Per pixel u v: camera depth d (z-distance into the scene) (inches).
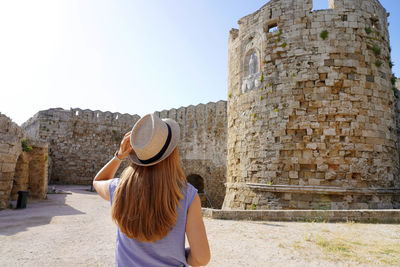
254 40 677.3
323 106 553.9
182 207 69.5
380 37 612.4
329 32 579.2
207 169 1237.1
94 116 1512.1
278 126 583.8
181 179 72.9
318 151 543.8
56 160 1398.9
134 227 65.7
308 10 599.8
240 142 663.8
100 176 89.1
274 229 347.3
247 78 672.4
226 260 230.4
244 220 411.2
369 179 531.8
